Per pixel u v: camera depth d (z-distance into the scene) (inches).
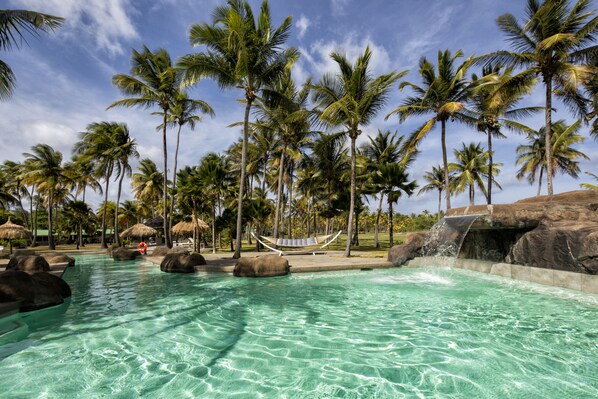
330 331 176.2
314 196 1269.7
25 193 1626.5
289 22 488.7
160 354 143.9
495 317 200.7
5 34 330.0
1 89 348.2
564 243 276.1
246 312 217.8
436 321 193.8
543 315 203.3
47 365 132.0
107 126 1095.0
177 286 319.6
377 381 116.9
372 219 2477.9
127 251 673.6
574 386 112.3
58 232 1879.9
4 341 160.9
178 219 1175.6
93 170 1227.2
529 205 346.6
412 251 454.0
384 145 1010.1
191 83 481.4
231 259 520.1
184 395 107.4
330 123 593.0
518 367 128.1
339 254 664.4
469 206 390.9
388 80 565.0
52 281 249.3
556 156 990.4
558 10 521.0
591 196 358.3
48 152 1134.4
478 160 1118.4
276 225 737.0
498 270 353.7
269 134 914.1
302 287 308.8
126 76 768.9
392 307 229.5
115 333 173.6
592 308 216.8
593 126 725.3
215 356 141.4
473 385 113.4
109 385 114.7
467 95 663.1
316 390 110.5
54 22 332.5
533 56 558.3
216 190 791.1
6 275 218.8
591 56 546.9
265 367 129.7
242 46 446.6
